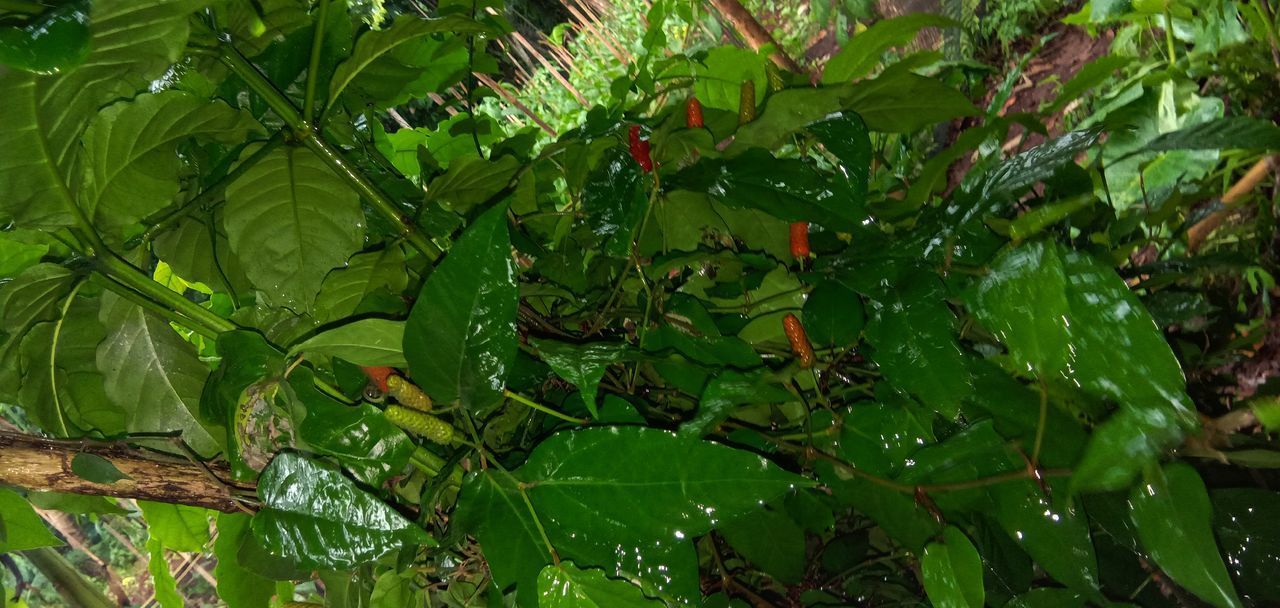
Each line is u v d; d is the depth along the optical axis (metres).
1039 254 0.30
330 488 0.33
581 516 0.33
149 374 0.44
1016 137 1.33
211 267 0.52
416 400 0.39
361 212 0.46
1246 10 0.84
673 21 2.37
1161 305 0.46
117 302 0.43
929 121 0.56
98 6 0.30
